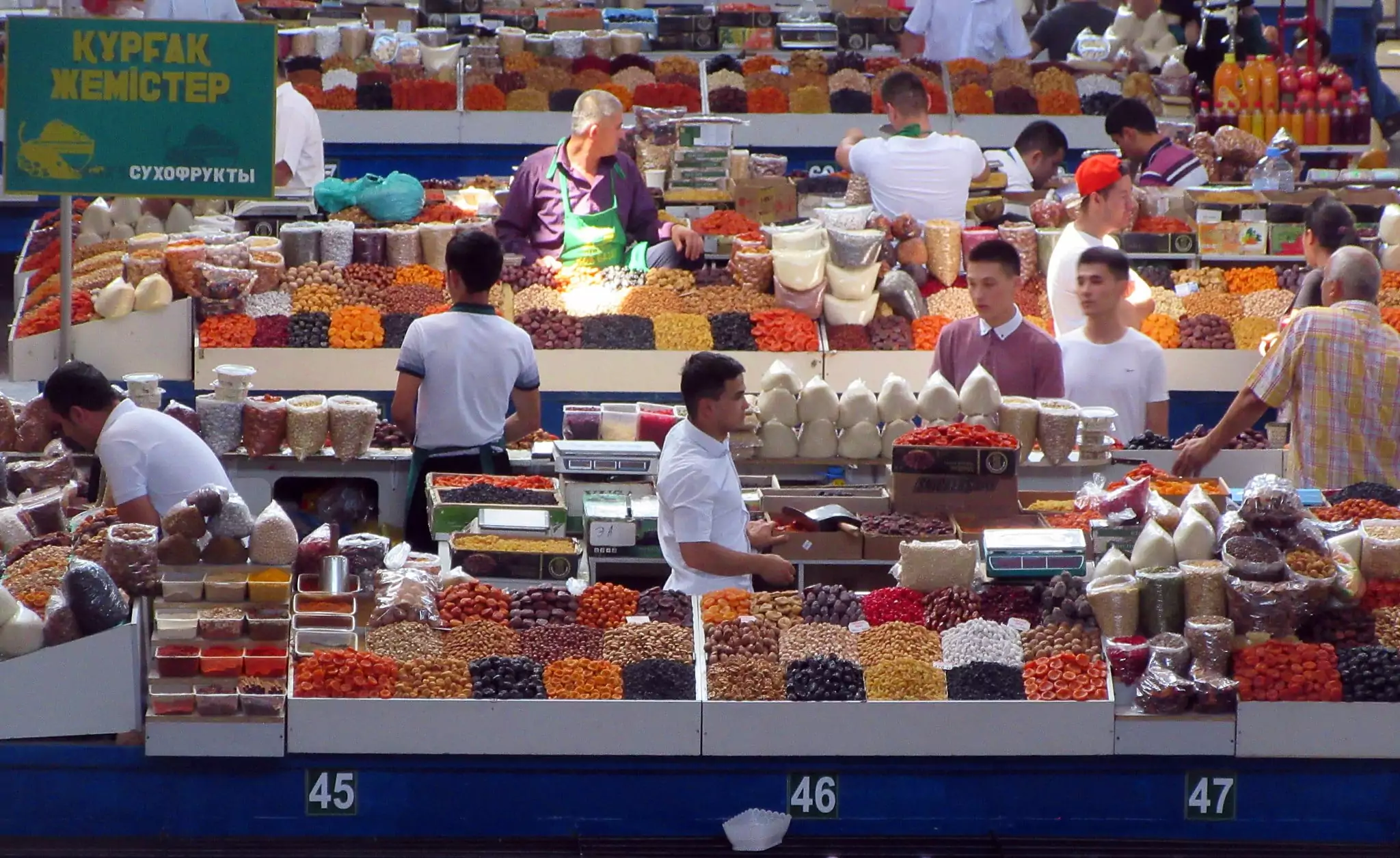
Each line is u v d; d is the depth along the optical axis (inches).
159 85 593.0
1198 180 954.1
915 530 562.6
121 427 535.2
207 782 449.7
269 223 954.1
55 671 442.3
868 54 1355.8
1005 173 1025.5
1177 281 898.1
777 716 451.2
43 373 808.9
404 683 455.5
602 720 449.4
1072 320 759.7
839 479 666.8
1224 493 582.9
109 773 447.8
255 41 593.0
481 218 960.3
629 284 861.8
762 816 452.4
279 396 807.1
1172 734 456.4
